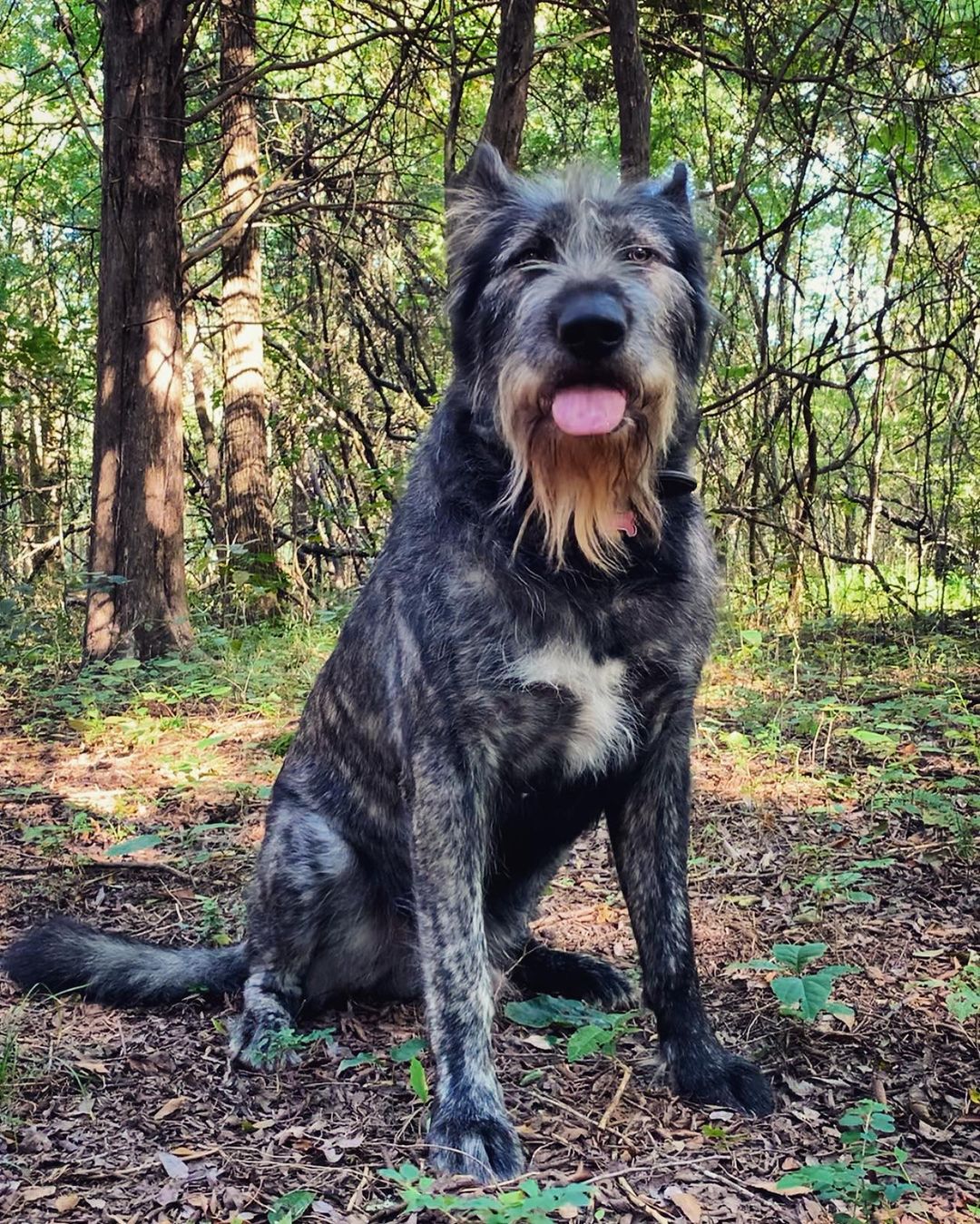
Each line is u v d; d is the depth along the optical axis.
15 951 1.21
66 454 5.34
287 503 6.12
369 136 3.59
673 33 2.94
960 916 1.32
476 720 0.97
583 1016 1.09
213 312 5.60
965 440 3.34
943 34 2.74
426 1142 0.89
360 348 4.32
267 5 4.73
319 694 1.25
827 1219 0.79
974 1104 0.94
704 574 1.04
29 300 5.73
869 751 1.92
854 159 2.97
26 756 2.17
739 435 3.53
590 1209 0.79
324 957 1.19
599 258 1.01
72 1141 0.91
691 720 1.05
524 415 0.97
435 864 0.96
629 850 1.05
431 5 2.87
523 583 0.96
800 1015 1.05
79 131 5.45
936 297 3.60
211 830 1.72
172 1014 1.18
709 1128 0.90
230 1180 0.85
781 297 3.23
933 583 3.56
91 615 2.94
